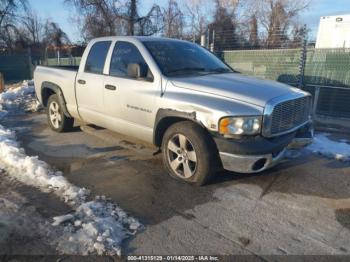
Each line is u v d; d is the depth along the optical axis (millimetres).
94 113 5523
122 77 4906
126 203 3697
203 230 3182
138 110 4617
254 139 3678
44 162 4801
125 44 5031
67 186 4004
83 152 5414
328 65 8727
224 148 3730
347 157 5184
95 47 5582
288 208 3619
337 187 4164
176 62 4727
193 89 4078
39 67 7043
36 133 6680
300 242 3012
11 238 3000
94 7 24484
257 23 30781
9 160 4758
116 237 3010
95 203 3590
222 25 29234
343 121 8211
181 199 3799
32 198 3750
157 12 24297
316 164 4965
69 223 3223
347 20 10766
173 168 4281
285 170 4695
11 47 34781
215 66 5160
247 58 10039
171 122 4410
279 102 3758
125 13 24266
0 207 3539
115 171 4609
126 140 6020
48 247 2877
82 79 5633
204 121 3824
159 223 3297
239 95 3824
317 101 8859
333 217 3451
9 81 22297
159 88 4359
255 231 3174
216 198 3828
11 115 8773
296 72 9148
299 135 4258
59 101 6320
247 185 4172
